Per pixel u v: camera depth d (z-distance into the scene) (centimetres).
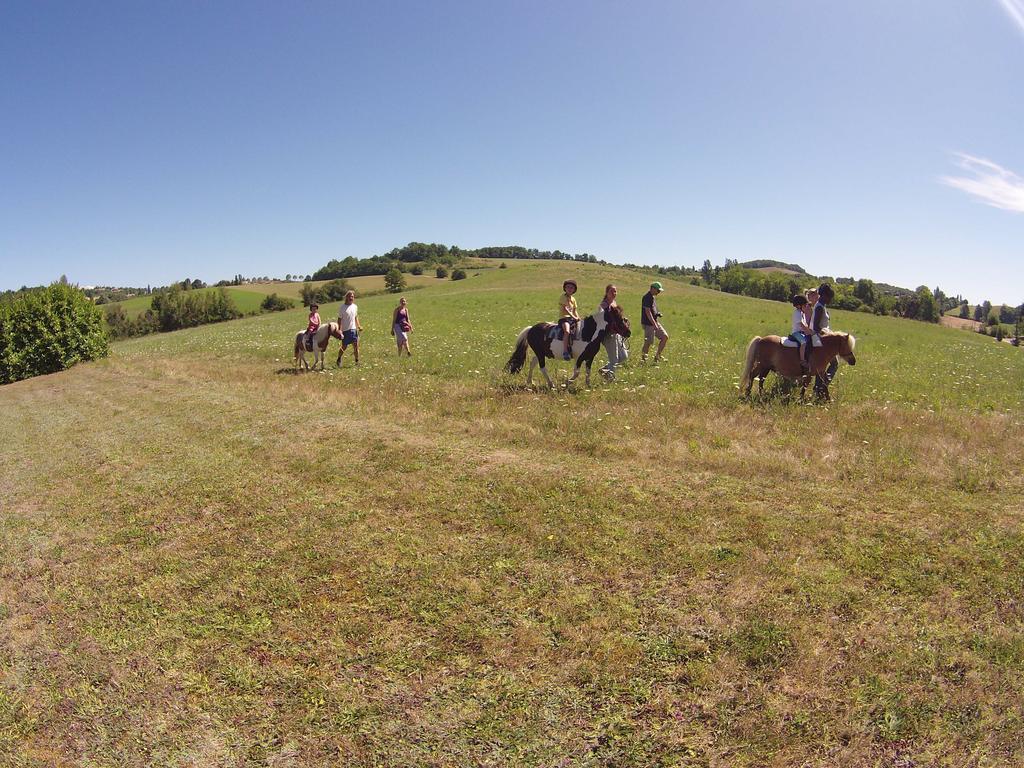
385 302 4691
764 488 632
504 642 414
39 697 398
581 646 405
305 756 336
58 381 1984
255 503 667
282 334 2747
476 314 3309
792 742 327
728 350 1805
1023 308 12669
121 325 6719
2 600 519
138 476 789
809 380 1028
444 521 595
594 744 332
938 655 383
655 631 418
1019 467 674
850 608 432
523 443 812
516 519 586
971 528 531
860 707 347
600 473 690
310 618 456
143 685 399
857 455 711
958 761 313
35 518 687
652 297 1452
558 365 1423
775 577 471
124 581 531
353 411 1040
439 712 359
